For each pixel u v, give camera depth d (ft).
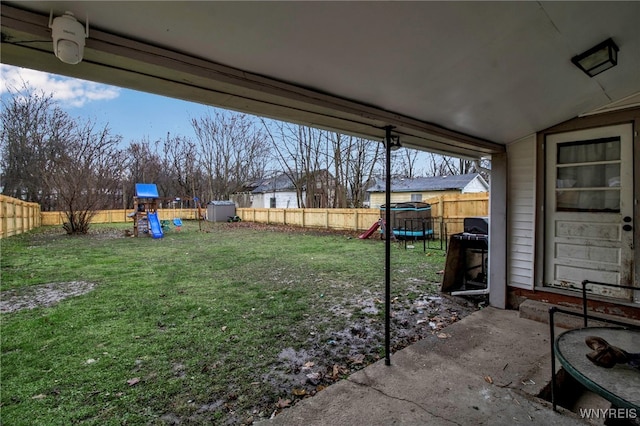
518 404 6.84
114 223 61.11
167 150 86.48
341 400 7.03
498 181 13.33
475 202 33.09
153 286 16.92
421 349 9.50
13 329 11.07
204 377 8.13
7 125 55.52
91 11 3.69
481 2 4.50
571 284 11.80
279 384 7.82
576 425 6.15
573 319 10.94
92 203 43.50
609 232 10.97
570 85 8.21
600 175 11.13
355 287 16.65
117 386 7.70
